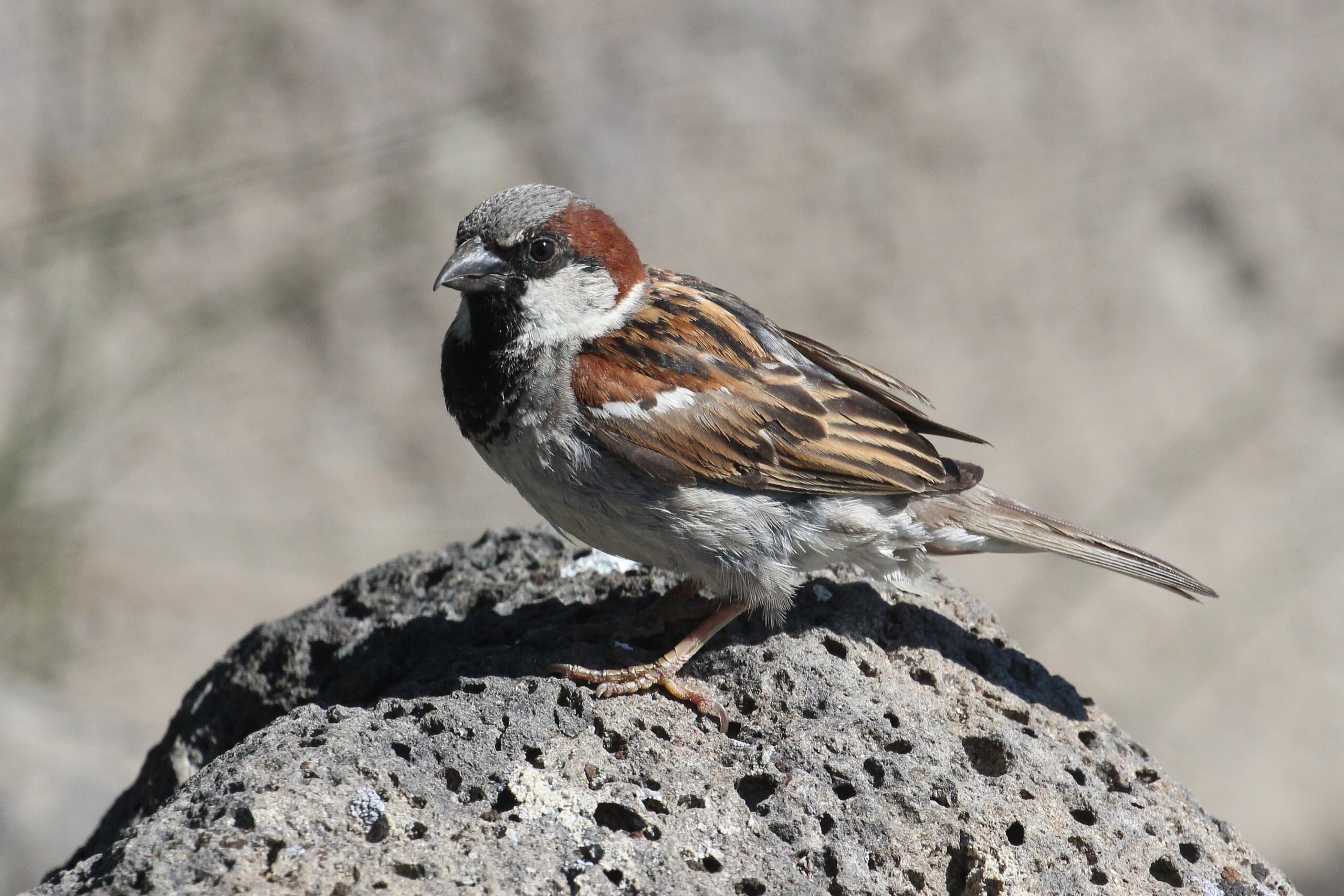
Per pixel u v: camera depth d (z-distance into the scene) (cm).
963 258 1577
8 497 1277
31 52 1455
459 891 452
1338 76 1716
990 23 1653
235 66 1485
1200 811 572
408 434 1470
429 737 511
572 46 1553
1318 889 1320
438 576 688
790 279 1532
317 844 454
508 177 1505
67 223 1395
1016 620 1473
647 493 597
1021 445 1527
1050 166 1617
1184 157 1656
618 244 622
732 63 1576
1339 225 1645
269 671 655
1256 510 1539
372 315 1480
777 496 607
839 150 1576
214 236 1441
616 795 502
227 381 1439
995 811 520
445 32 1537
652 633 611
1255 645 1456
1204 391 1584
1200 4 1725
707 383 602
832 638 593
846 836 505
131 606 1305
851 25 1614
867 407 627
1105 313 1597
